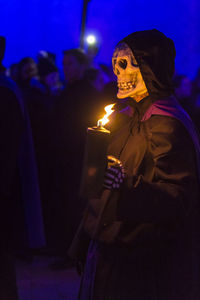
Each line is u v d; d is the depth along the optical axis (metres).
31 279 4.57
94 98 4.95
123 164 2.17
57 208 5.30
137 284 2.14
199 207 2.16
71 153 5.18
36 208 3.01
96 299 2.18
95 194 1.90
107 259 2.18
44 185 5.34
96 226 2.01
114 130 2.28
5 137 2.80
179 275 2.13
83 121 4.98
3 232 2.87
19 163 3.01
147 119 2.14
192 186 2.04
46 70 6.24
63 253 5.17
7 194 2.82
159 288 2.13
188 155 2.05
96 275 2.19
